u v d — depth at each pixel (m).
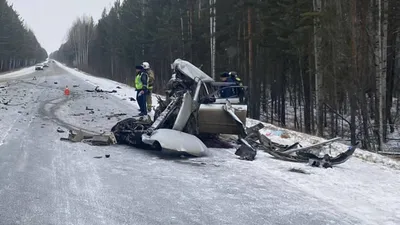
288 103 37.53
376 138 17.72
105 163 7.75
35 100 21.00
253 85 28.27
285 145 10.47
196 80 10.17
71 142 9.77
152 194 5.90
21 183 6.10
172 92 10.68
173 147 8.34
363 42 17.70
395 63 25.33
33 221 4.63
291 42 21.03
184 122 9.19
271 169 7.80
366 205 5.76
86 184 6.26
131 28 57.81
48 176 6.59
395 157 13.19
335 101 22.06
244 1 25.45
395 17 20.27
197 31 36.72
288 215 5.21
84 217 4.84
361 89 17.36
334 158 8.58
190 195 5.93
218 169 7.65
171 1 43.81
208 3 34.94
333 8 18.25
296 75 28.22
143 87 15.33
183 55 38.66
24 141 9.51
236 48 32.03
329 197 6.09
